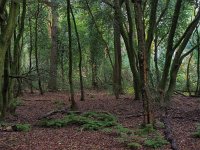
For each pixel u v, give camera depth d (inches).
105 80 1253.7
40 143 350.0
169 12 850.1
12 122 481.1
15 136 381.4
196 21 609.9
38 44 1174.3
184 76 1234.0
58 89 1170.0
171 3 837.8
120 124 444.5
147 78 423.2
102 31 1066.1
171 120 500.4
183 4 791.7
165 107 531.8
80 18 1198.3
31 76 597.6
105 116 481.1
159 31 878.4
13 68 528.7
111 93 1043.9
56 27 1171.3
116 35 932.6
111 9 857.5
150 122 421.4
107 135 391.2
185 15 861.2
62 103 754.2
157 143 340.2
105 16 888.9
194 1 770.8
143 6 700.7
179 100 805.2
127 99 834.2
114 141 360.2
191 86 1131.9
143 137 368.8
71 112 534.0
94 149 328.5
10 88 538.6
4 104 491.5
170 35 595.8
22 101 776.3
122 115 555.5
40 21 1080.2
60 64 1227.9
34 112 610.2
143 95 423.5
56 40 1163.9
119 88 970.1
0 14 432.1
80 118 466.6
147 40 577.9
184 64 1274.6
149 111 422.3
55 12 1056.2
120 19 592.7
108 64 1263.5
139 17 418.0
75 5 987.3
